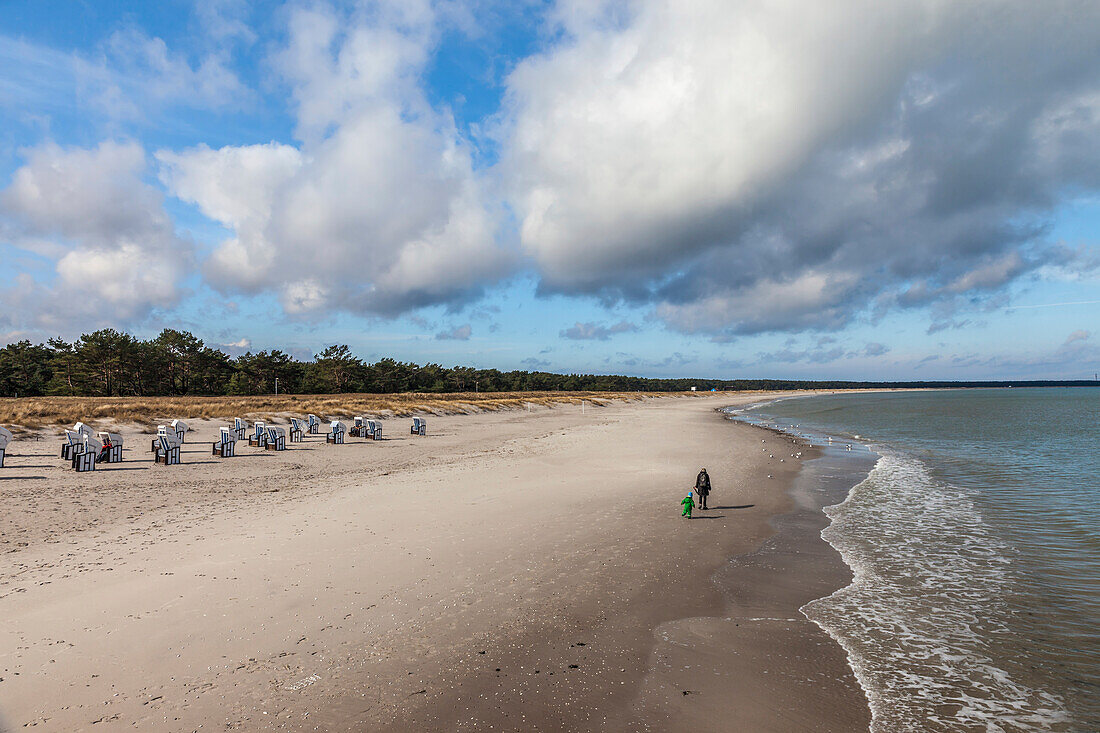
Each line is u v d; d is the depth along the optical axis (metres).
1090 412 78.31
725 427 53.03
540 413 74.50
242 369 95.81
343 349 108.06
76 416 31.00
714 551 12.93
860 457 31.58
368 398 76.00
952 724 6.52
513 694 6.63
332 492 17.88
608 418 64.75
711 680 7.24
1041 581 11.41
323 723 5.91
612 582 10.57
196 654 7.24
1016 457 31.38
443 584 10.01
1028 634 8.95
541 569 11.05
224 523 13.65
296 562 10.83
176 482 19.00
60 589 9.23
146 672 6.79
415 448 30.95
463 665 7.25
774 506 18.16
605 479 21.47
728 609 9.69
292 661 7.16
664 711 6.47
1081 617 9.65
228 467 22.55
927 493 20.86
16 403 38.47
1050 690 7.33
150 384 85.31
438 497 17.30
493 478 21.09
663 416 71.75
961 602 10.25
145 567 10.37
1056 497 20.12
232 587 9.48
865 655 8.16
